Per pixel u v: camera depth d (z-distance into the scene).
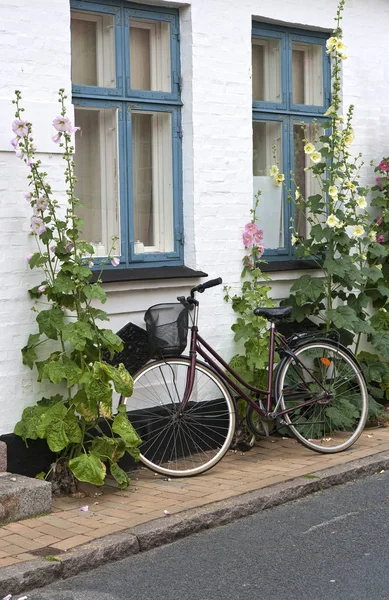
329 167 7.42
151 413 6.59
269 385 6.65
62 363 5.77
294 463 6.55
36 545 4.86
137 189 6.86
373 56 8.41
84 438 6.08
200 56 6.95
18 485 5.36
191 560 4.87
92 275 5.86
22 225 5.86
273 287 7.63
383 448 7.00
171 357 6.38
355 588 4.43
